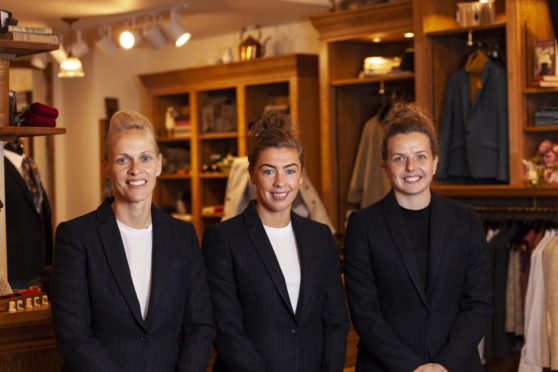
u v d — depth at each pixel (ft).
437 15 19.01
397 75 20.22
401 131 9.77
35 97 27.89
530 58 17.65
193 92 25.36
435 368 9.34
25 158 18.49
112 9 21.47
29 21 23.04
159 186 26.89
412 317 9.64
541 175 16.93
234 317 9.32
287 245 9.64
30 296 10.50
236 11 21.93
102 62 27.07
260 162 9.44
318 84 22.89
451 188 18.07
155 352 8.57
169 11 21.80
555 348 15.80
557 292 15.83
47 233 19.44
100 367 8.20
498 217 18.54
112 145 8.64
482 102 18.08
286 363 9.25
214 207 25.14
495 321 16.98
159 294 8.63
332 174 21.67
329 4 21.43
